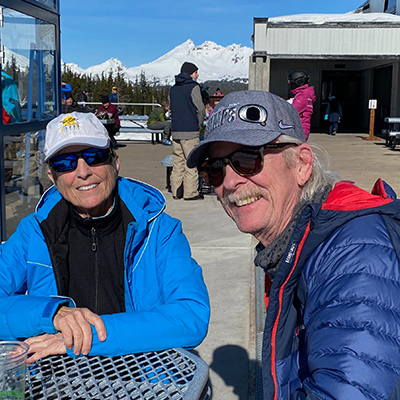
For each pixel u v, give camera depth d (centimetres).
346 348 103
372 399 98
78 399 144
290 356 141
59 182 201
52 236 205
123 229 211
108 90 4150
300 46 1620
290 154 147
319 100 2328
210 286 415
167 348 172
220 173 152
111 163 204
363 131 2130
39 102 457
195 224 612
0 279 206
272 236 156
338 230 125
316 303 117
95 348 164
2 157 371
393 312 106
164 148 1531
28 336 174
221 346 319
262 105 144
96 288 209
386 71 2145
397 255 115
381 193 144
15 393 139
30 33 430
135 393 144
